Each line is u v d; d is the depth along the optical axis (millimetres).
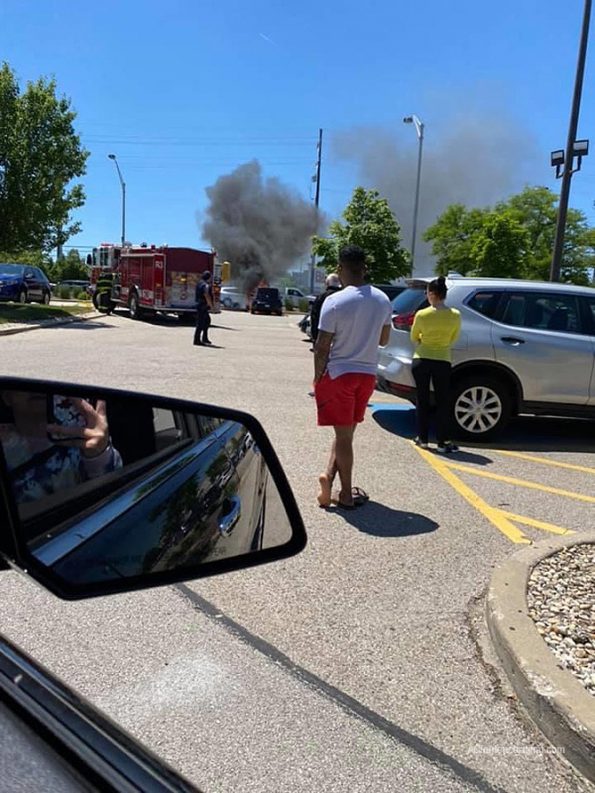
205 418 2561
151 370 12023
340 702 2945
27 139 22359
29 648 3209
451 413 7922
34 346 15000
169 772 1348
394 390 7977
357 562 4371
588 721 2641
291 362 14461
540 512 5594
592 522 5414
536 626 3436
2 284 27703
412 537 4848
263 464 2713
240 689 2992
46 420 1870
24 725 1264
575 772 2619
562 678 2932
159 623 3502
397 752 2662
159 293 24719
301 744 2670
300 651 3320
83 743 1291
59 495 1847
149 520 2070
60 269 73250
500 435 8148
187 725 2740
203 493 2342
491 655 3371
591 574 4145
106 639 3326
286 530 2559
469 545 4762
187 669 3115
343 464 5273
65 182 23656
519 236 30766
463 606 3855
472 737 2781
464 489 6102
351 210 31203
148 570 1989
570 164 17188
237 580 4035
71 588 1758
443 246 40469
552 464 7203
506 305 7910
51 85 22828
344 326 5047
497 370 7832
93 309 30781
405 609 3789
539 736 2809
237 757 2576
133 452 2178
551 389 7805
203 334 17406
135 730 2693
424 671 3213
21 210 22500
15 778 1136
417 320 7164
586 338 7852
